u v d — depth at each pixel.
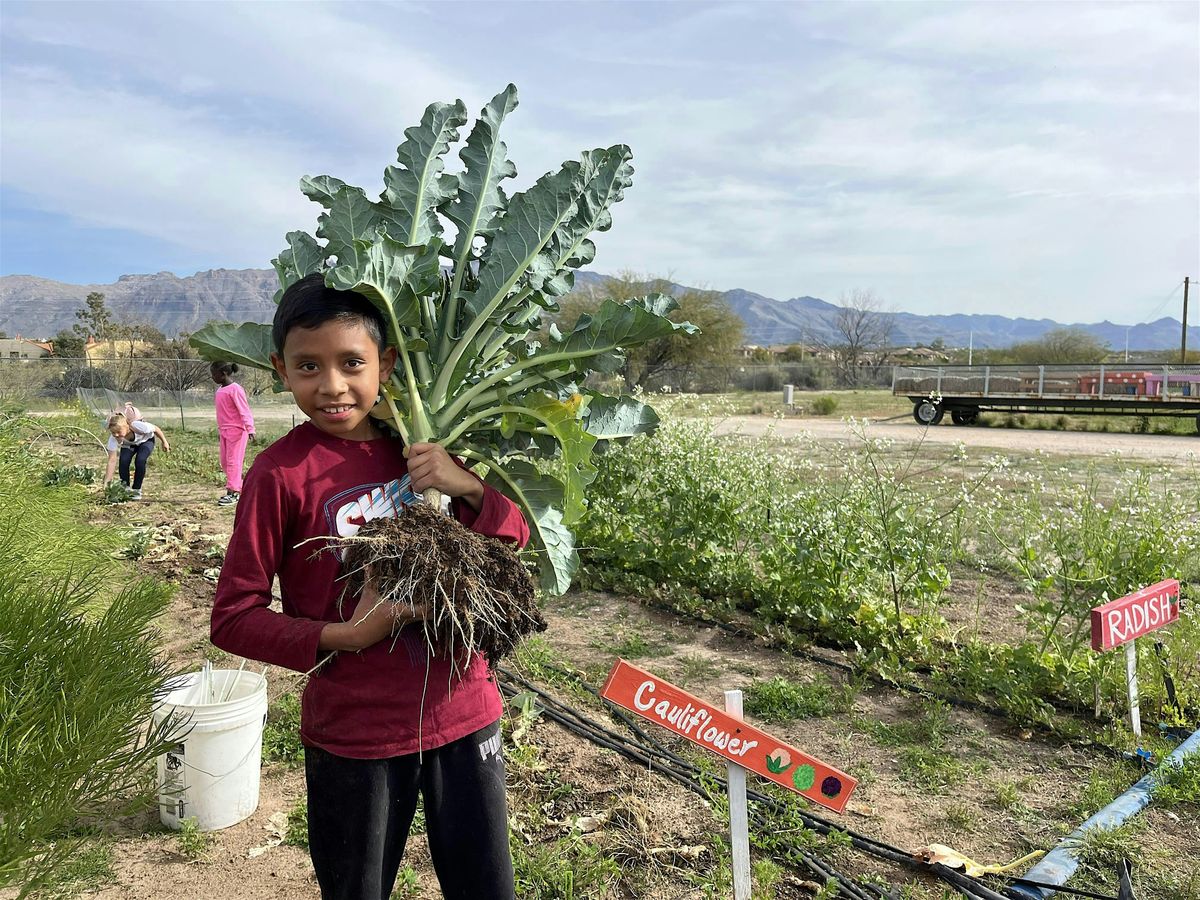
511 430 2.14
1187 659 4.91
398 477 1.98
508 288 2.11
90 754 2.16
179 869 3.17
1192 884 3.08
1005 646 5.16
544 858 3.12
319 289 1.81
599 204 2.23
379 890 1.92
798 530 6.09
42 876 2.08
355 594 1.79
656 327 1.97
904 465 13.63
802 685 5.00
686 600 6.41
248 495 1.82
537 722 4.47
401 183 2.13
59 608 2.63
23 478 5.15
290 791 3.79
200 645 5.48
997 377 24.75
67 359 32.81
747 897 2.60
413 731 1.86
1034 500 6.55
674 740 4.32
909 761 4.14
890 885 3.15
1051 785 3.94
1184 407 21.75
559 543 2.25
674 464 7.07
